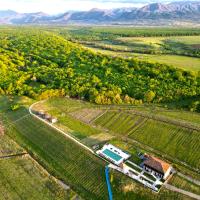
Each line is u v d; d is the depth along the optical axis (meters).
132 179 77.19
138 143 95.00
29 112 117.44
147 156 86.31
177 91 127.56
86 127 106.00
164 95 125.94
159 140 95.56
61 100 129.75
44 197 76.12
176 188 73.75
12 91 139.75
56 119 110.81
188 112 114.06
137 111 115.50
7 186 80.69
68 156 90.81
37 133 104.50
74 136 99.69
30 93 133.88
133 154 88.44
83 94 131.75
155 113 113.19
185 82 138.12
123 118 110.75
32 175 84.31
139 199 72.06
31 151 96.31
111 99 125.44
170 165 81.19
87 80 145.75
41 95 130.50
